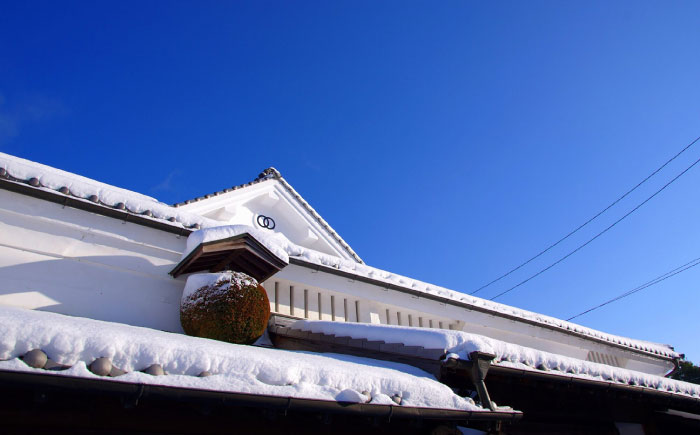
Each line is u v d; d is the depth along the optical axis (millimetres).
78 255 6195
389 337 6051
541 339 10953
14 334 3270
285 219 10367
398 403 4461
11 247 5801
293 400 3865
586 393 6898
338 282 8398
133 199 6789
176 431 3924
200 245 6203
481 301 10117
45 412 3455
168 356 3711
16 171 5934
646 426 7965
